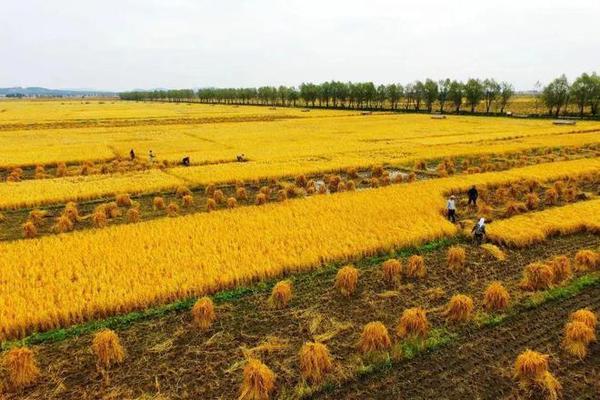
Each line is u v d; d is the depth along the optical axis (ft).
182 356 45.70
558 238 76.23
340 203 95.76
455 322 50.14
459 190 108.88
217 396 39.75
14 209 101.35
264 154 169.58
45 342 48.32
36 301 53.06
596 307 53.11
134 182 122.11
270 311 54.03
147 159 161.27
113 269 62.03
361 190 113.19
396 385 40.50
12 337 49.19
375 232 76.33
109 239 74.43
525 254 69.82
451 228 78.13
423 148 180.24
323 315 52.90
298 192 111.14
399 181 123.54
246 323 51.55
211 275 59.77
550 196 99.81
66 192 110.73
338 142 203.51
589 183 119.65
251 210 91.97
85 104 649.20
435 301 55.72
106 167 146.51
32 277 59.52
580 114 347.15
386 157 160.66
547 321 50.37
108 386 41.42
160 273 60.75
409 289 58.95
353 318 52.26
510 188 106.11
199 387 40.96
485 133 232.53
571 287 57.47
